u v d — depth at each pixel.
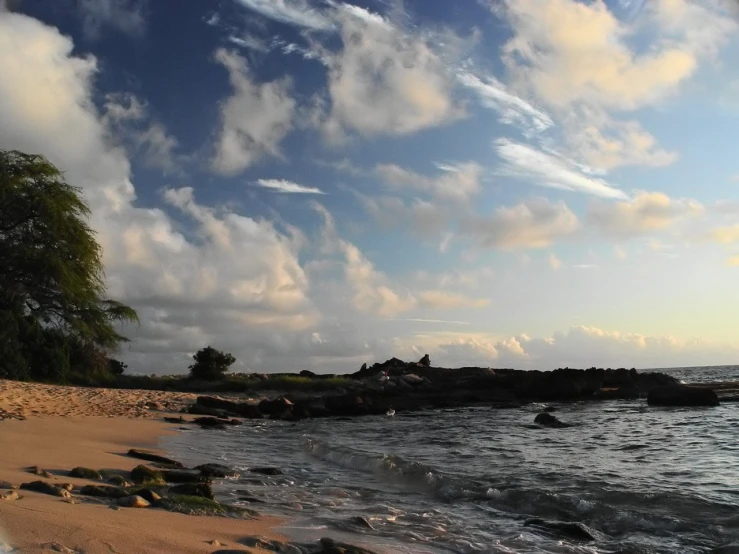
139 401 27.59
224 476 10.76
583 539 7.22
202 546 5.24
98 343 38.34
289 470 12.30
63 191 37.41
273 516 7.58
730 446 16.95
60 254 36.53
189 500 7.28
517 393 42.53
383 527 7.42
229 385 44.62
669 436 19.89
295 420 28.67
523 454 15.44
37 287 36.22
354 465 13.10
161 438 16.72
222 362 49.25
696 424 23.97
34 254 35.22
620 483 10.91
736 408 32.38
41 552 4.38
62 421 17.12
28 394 23.67
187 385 46.16
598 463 13.71
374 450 16.28
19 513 5.39
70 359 37.31
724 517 8.24
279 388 44.41
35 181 37.22
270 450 15.81
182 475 9.49
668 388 35.75
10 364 31.58
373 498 9.49
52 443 12.21
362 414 32.75
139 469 9.14
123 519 5.87
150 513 6.51
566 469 12.71
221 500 8.49
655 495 9.51
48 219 36.03
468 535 7.26
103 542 4.88
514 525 7.88
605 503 9.12
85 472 8.56
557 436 20.31
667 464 13.54
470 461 14.08
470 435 20.80
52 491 6.73
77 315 37.34
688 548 6.89
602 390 44.03
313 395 40.22
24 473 8.09
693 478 11.55
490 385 44.56
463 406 38.22
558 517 8.34
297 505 8.41
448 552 6.44
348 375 53.66
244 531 6.40
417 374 48.56
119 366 49.59
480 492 9.92
